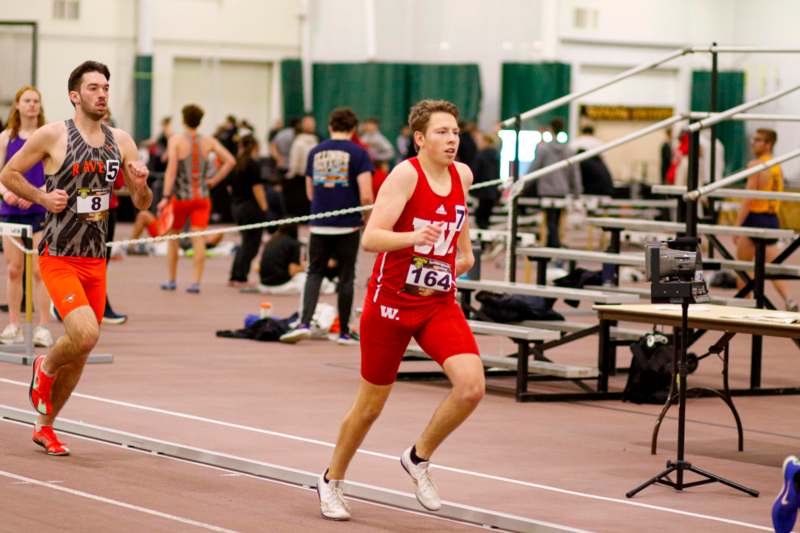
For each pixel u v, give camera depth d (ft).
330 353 62.39
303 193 95.40
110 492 33.65
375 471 37.04
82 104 37.68
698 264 36.45
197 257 86.28
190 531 30.04
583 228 148.36
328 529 30.73
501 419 47.03
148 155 148.46
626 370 60.03
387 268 30.96
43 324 59.82
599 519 32.35
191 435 41.19
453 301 31.60
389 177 30.86
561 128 116.47
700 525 32.04
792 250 61.16
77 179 37.40
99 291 38.24
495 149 120.47
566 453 41.04
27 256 54.19
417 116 31.12
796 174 109.60
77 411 44.57
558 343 53.36
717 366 62.80
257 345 64.28
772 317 40.19
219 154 86.33
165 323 71.10
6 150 57.57
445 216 30.99
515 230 59.72
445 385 54.65
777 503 29.40
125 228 145.07
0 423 42.63
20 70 139.44
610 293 56.59
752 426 47.57
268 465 36.45
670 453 41.70
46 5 160.97
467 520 32.14
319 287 64.85
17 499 32.55
